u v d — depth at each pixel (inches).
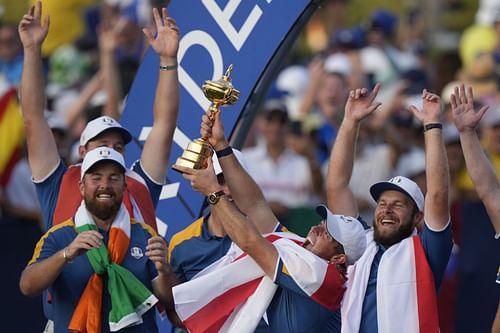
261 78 1133.7
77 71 1820.9
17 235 1439.5
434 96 1057.5
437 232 1027.9
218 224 1087.6
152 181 1101.1
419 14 2010.3
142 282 1010.7
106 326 1003.9
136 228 1029.8
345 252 984.3
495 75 1877.5
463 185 1544.0
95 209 1007.0
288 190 1568.7
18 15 1920.5
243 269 989.8
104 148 1011.3
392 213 1053.8
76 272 1002.1
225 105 1048.2
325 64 1803.6
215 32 1152.2
